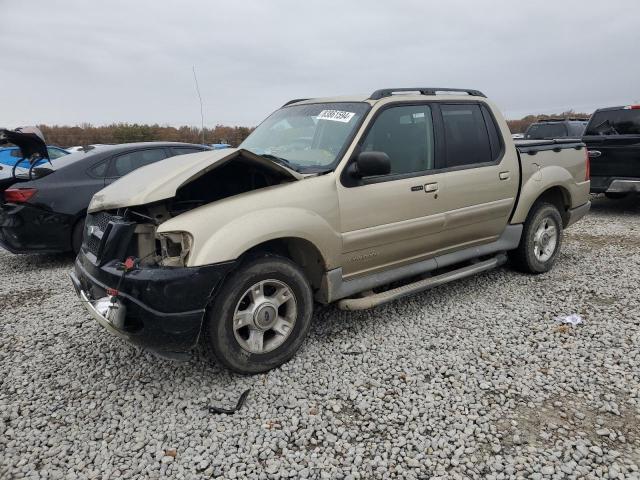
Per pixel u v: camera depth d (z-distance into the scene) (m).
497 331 3.97
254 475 2.45
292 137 4.23
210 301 3.09
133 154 6.84
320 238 3.50
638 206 10.05
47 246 6.14
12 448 2.68
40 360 3.68
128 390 3.24
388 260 4.08
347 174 3.69
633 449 2.56
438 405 2.98
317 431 2.77
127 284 2.98
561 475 2.39
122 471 2.50
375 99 4.03
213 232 3.06
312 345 3.79
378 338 3.89
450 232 4.45
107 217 3.41
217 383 3.28
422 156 4.23
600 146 8.60
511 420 2.82
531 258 5.29
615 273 5.38
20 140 4.79
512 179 4.88
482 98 4.88
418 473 2.44
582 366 3.39
